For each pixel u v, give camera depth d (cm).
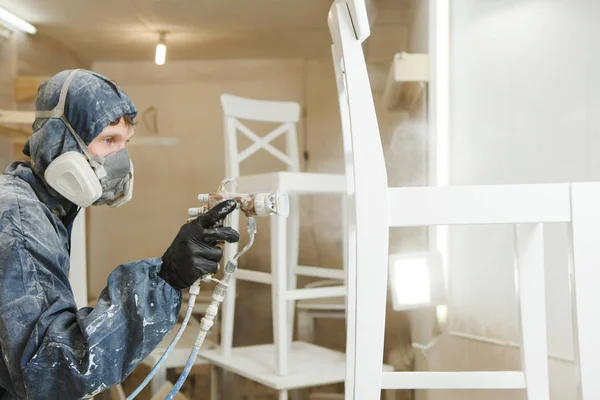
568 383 159
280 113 240
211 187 430
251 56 424
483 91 199
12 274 88
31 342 85
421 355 220
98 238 431
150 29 369
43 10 336
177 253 89
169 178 434
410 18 279
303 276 378
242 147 427
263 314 375
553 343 167
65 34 377
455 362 199
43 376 84
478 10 201
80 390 84
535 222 96
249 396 270
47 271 91
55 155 100
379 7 289
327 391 272
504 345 179
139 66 439
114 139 103
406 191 96
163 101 438
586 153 167
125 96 104
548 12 179
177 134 436
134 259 430
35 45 371
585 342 94
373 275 94
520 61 187
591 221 94
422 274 203
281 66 426
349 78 97
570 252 96
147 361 223
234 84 432
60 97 99
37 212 94
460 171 204
